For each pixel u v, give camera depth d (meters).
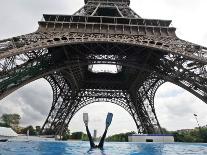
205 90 54.06
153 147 52.69
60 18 63.28
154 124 86.88
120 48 64.38
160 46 54.00
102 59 62.69
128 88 92.44
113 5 76.88
